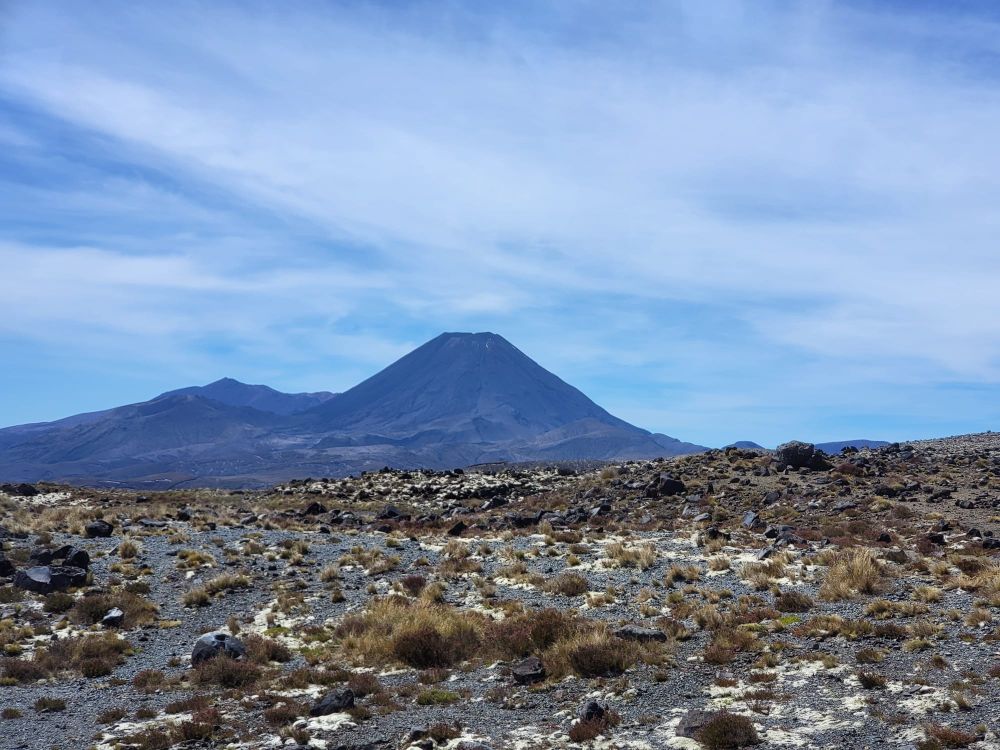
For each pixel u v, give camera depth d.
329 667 21.17
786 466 50.66
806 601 22.66
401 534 42.41
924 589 22.47
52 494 58.81
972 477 44.25
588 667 18.97
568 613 24.16
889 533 32.44
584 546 34.69
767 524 36.81
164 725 16.94
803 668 17.66
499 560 33.53
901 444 67.19
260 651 22.31
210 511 51.53
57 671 21.70
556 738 15.14
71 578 29.45
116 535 39.44
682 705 16.36
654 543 34.31
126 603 27.44
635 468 59.81
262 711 17.86
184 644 24.33
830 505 39.38
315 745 15.32
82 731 16.81
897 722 14.15
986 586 22.47
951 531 31.80
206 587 29.64
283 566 33.34
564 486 59.50
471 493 60.72
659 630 21.03
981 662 16.77
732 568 28.47
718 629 21.09
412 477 72.12
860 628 19.53
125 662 22.70
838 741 13.59
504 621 23.61
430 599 27.12
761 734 14.16
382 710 17.38
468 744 14.77
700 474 51.31
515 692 18.39
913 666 17.00
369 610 26.11
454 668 21.05
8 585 29.25
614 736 14.94
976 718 13.91
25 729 17.05
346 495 63.00
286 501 60.19
